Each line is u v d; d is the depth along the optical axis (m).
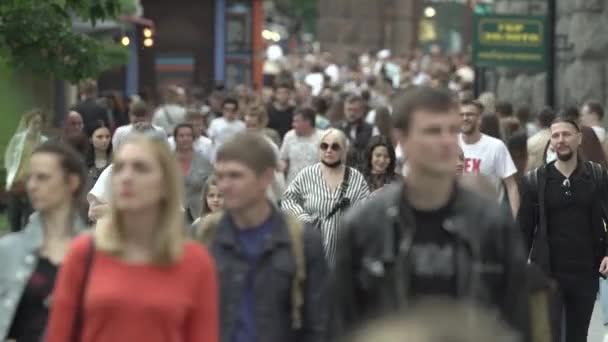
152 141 11.83
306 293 13.39
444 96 10.63
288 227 13.47
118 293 11.55
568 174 21.28
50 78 37.69
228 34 85.06
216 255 13.46
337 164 22.84
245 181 13.37
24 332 13.56
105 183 21.89
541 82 57.00
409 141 10.64
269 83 98.38
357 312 10.81
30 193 13.84
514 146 26.52
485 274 10.58
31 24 34.78
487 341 7.18
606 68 54.19
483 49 48.56
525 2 59.41
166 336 11.62
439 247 10.66
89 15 35.31
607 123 50.41
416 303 7.58
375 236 10.72
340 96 54.34
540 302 11.94
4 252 13.62
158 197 11.77
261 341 13.20
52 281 13.55
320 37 145.12
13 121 37.00
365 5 144.75
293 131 34.78
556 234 21.30
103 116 40.66
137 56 77.88
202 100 70.06
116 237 11.73
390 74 105.56
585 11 53.97
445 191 10.70
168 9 83.75
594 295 21.42
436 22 146.38
